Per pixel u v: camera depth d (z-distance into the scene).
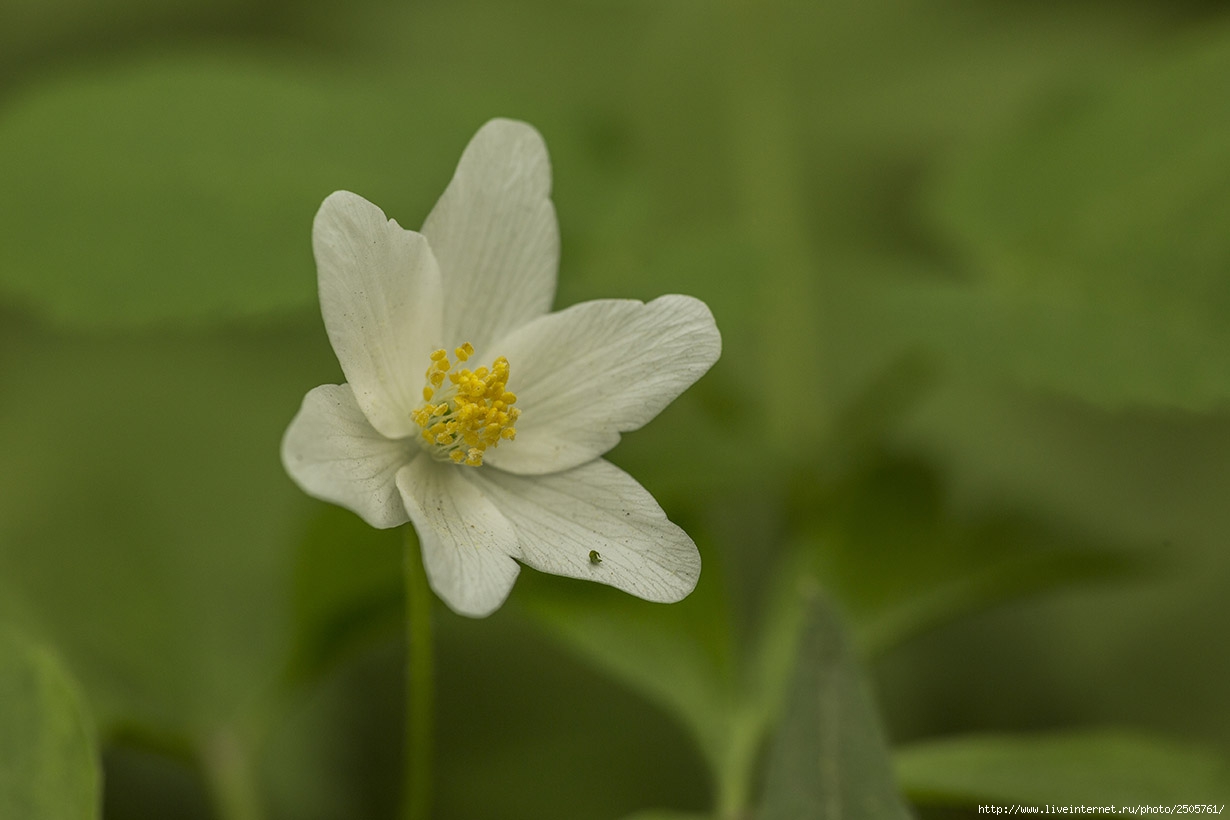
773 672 0.28
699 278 0.30
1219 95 0.31
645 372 0.25
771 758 0.25
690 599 0.28
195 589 0.30
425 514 0.24
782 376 0.32
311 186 0.31
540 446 0.25
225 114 0.31
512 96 0.32
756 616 0.32
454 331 0.26
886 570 0.29
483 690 0.31
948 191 0.32
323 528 0.27
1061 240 0.31
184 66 0.32
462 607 0.24
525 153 0.26
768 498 0.32
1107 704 0.31
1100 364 0.29
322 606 0.28
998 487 0.32
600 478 0.25
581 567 0.25
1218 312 0.30
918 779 0.27
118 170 0.30
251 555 0.31
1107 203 0.31
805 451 0.31
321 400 0.24
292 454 0.23
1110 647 0.31
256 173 0.30
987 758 0.27
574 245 0.31
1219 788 0.27
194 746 0.28
